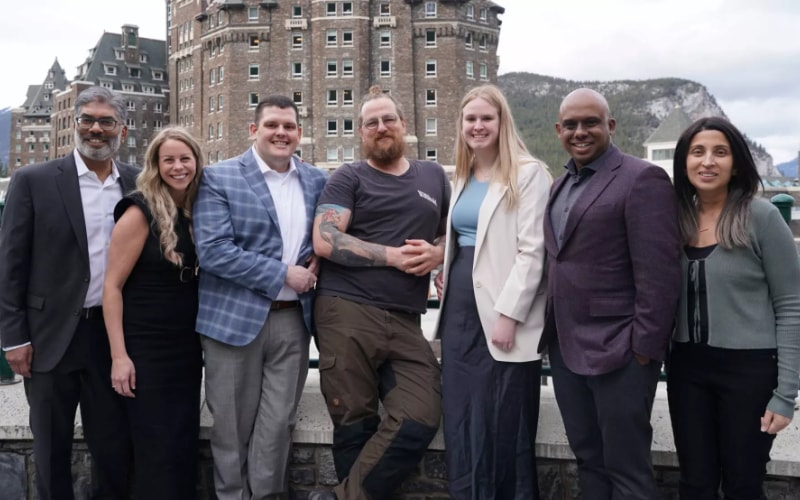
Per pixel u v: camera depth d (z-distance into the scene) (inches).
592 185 112.2
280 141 132.5
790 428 121.8
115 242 126.6
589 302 111.1
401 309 130.0
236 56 2741.1
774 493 120.3
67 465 134.1
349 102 2642.7
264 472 131.6
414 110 2655.0
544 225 119.3
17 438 142.7
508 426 122.7
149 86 4040.4
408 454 123.6
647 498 109.4
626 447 109.8
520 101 6614.2
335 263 131.3
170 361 130.3
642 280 106.0
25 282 130.3
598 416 112.7
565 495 130.2
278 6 2709.2
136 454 130.1
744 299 106.6
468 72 2728.8
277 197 134.8
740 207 106.2
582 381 115.8
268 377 132.6
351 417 126.3
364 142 133.7
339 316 128.1
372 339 127.0
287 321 132.2
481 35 2758.4
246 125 2751.0
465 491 122.6
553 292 115.6
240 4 2719.0
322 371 128.6
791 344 103.7
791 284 104.6
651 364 110.1
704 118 109.0
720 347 107.0
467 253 127.5
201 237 127.3
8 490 145.3
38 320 130.2
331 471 137.3
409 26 2645.2
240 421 132.0
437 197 135.9
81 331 131.5
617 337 109.4
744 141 106.0
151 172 127.6
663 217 106.3
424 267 128.6
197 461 136.9
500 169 125.5
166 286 129.6
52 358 129.3
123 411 135.5
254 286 126.4
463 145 130.1
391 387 128.6
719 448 111.1
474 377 124.3
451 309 128.3
